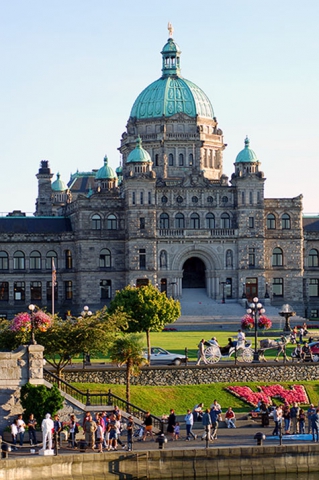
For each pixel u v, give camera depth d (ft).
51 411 274.77
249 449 263.70
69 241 618.85
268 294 611.88
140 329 418.92
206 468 261.65
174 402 331.36
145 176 601.62
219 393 340.59
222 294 610.24
